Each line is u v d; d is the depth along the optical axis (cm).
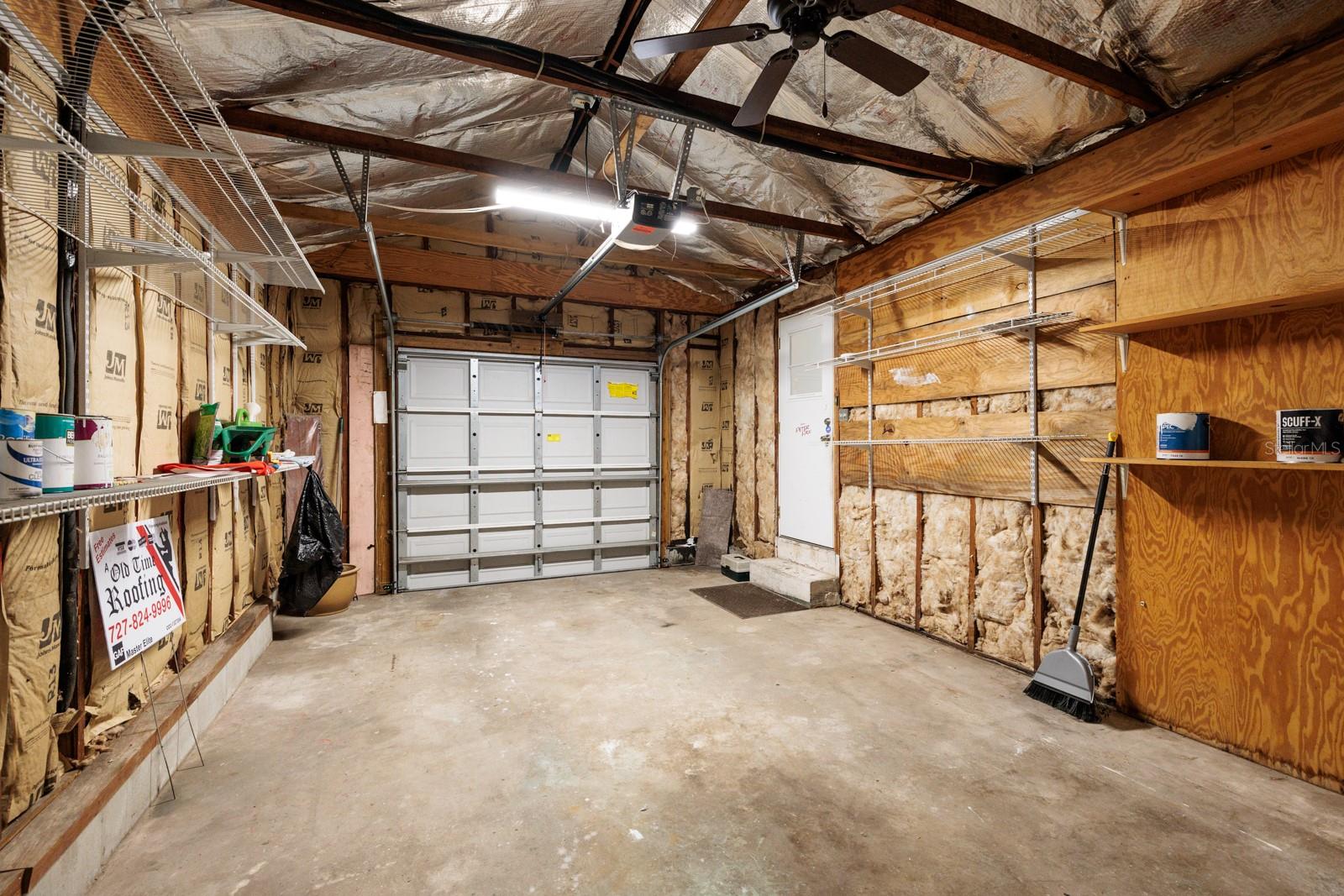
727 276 520
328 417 470
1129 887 154
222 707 262
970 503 336
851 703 268
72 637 168
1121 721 249
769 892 154
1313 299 187
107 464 157
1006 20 221
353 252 462
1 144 118
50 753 161
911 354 376
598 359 574
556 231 535
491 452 530
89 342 179
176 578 235
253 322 324
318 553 384
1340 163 189
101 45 154
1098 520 251
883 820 184
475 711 261
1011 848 170
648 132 355
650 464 601
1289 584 206
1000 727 244
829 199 371
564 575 558
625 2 242
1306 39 199
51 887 137
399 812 188
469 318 524
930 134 292
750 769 213
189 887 155
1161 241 240
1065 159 282
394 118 307
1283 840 172
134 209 184
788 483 512
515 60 210
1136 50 219
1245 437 215
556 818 186
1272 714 210
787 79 278
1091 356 271
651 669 310
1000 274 318
